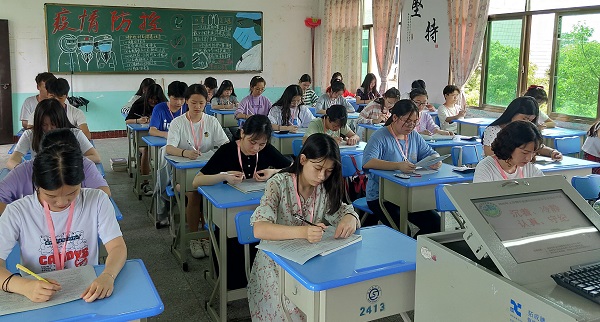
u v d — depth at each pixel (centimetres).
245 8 927
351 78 902
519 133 213
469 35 647
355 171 360
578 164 330
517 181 126
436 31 713
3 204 207
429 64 732
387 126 334
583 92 546
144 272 154
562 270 109
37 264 160
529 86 569
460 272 116
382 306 162
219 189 267
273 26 957
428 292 128
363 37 902
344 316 156
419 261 131
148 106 530
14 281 137
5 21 769
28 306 130
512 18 618
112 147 771
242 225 214
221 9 907
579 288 99
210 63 912
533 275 106
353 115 661
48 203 156
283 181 200
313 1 982
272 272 202
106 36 830
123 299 136
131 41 848
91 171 239
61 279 146
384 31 820
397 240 184
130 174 565
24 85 796
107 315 127
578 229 119
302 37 984
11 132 797
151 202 434
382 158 328
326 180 200
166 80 884
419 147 343
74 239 163
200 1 890
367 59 905
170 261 336
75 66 820
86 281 145
